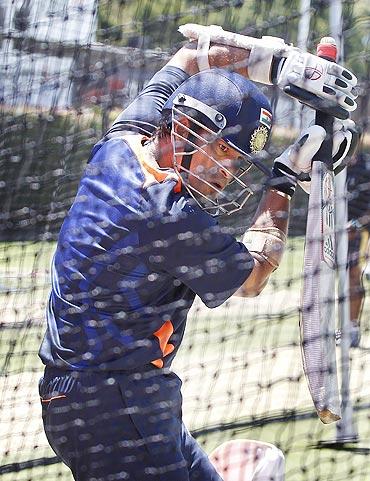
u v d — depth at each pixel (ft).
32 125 61.67
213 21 65.21
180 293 36.99
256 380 70.59
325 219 38.04
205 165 36.42
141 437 35.96
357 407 68.28
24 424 59.82
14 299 70.95
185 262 35.40
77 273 36.14
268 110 37.29
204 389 68.49
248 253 36.35
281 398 67.36
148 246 35.24
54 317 37.09
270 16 67.26
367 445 62.34
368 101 47.57
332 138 38.91
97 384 35.78
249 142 36.52
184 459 37.42
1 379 64.90
